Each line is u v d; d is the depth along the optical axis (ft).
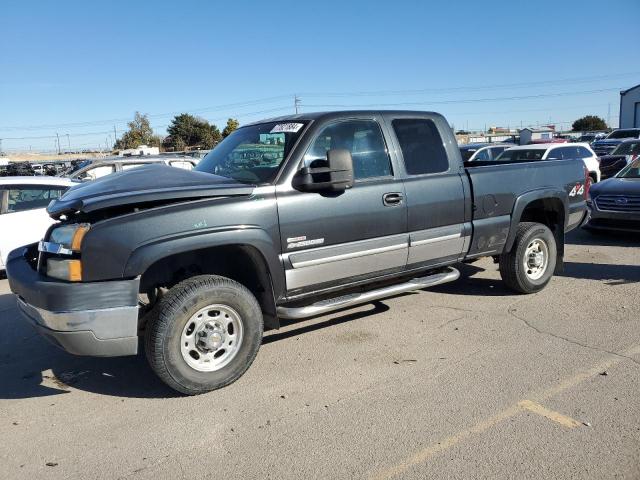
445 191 17.07
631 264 25.07
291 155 14.37
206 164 16.65
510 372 13.84
